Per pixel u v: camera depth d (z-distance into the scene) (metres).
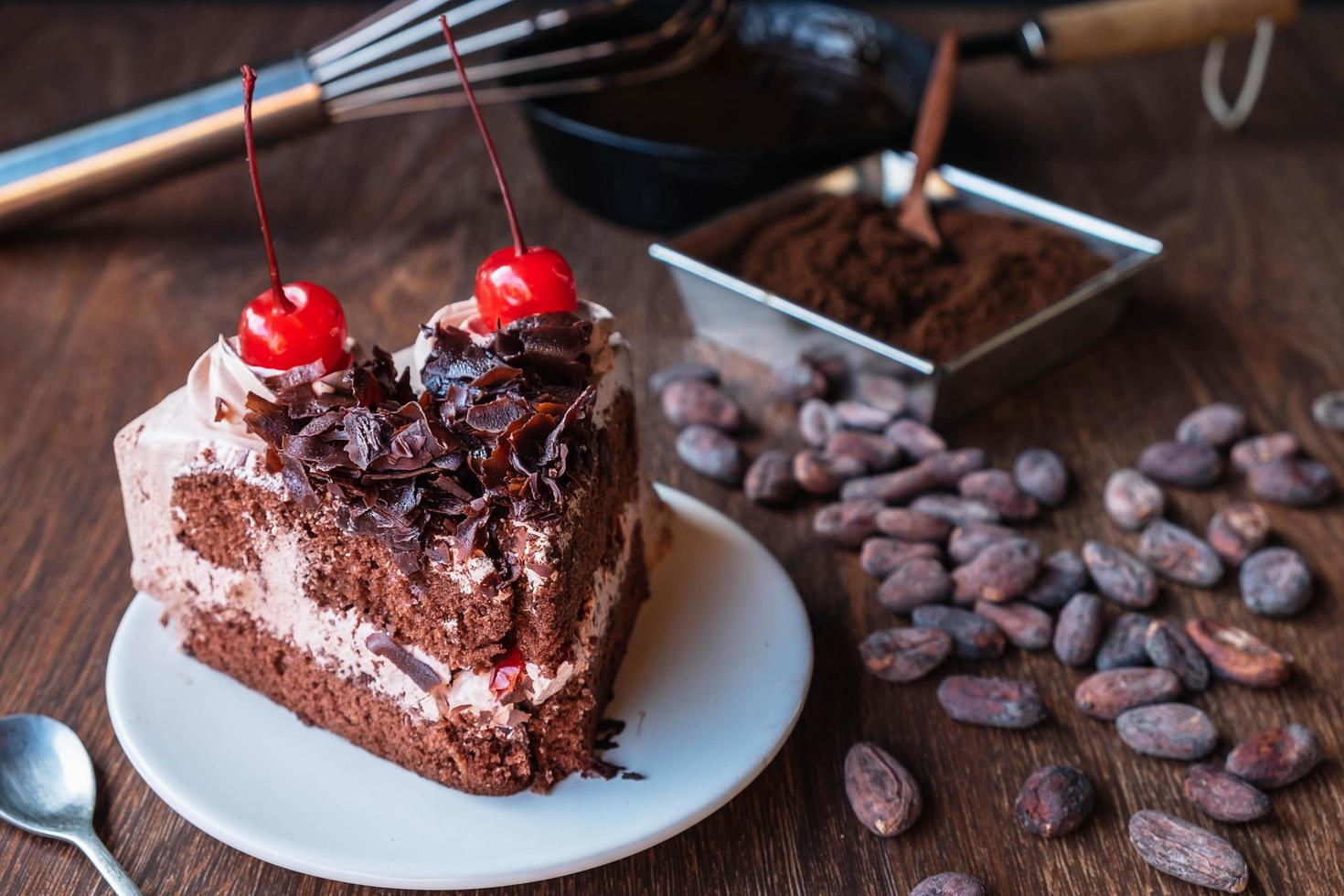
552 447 0.39
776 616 0.44
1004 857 0.40
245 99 0.38
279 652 0.42
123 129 0.60
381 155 0.69
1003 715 0.43
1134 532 0.49
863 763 0.41
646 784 0.40
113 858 0.40
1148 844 0.40
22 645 0.45
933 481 0.50
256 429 0.39
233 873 0.40
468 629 0.39
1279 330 0.58
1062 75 0.76
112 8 0.82
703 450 0.51
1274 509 0.50
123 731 0.41
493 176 0.67
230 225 0.64
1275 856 0.40
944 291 0.55
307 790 0.40
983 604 0.46
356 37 0.63
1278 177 0.67
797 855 0.40
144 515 0.42
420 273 0.61
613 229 0.64
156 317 0.59
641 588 0.45
